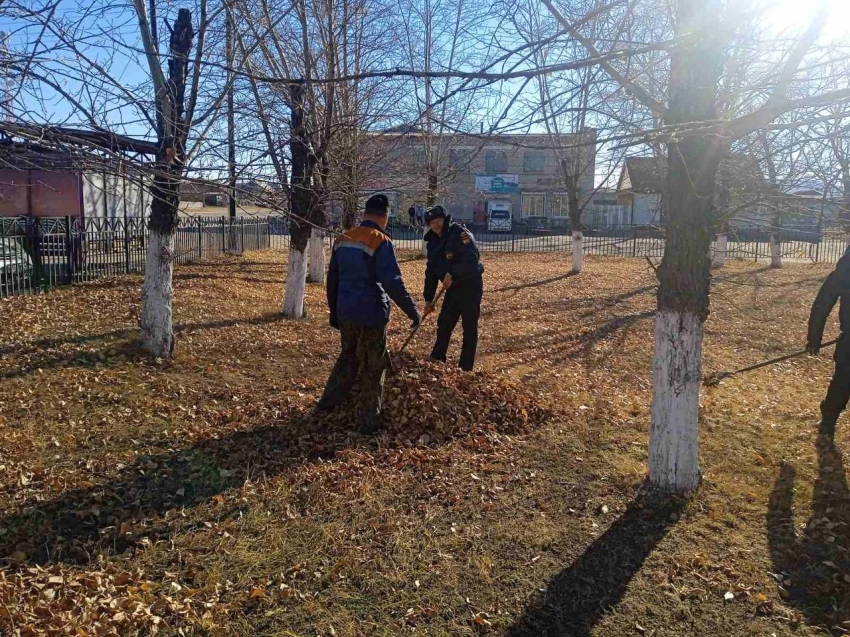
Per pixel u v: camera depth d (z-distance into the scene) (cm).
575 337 1028
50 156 347
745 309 1312
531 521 416
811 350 579
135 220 1484
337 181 704
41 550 385
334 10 988
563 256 2700
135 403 620
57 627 304
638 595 346
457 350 898
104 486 458
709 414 624
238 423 579
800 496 455
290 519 415
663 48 325
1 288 1068
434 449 523
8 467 475
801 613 333
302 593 343
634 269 2167
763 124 306
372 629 319
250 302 1189
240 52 719
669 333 439
